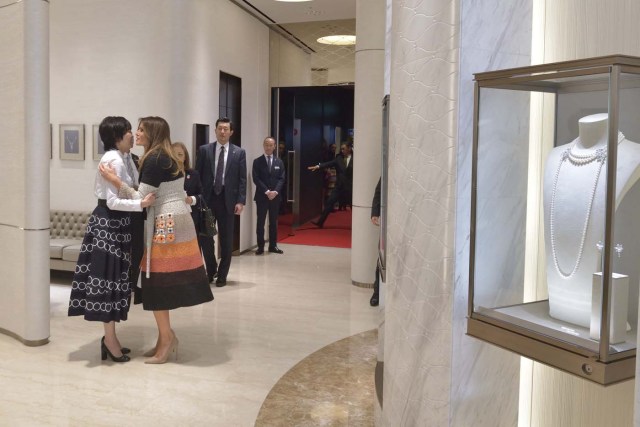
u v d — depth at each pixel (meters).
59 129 7.99
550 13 2.30
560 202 1.75
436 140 2.18
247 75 9.89
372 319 5.89
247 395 3.94
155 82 7.64
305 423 3.51
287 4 9.38
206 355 4.74
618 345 1.61
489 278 2.03
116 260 4.41
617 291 1.59
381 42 6.79
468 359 2.23
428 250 2.24
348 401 3.84
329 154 12.10
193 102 7.94
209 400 3.85
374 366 4.52
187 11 7.71
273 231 9.95
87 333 5.25
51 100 8.02
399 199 2.41
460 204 2.16
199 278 4.50
